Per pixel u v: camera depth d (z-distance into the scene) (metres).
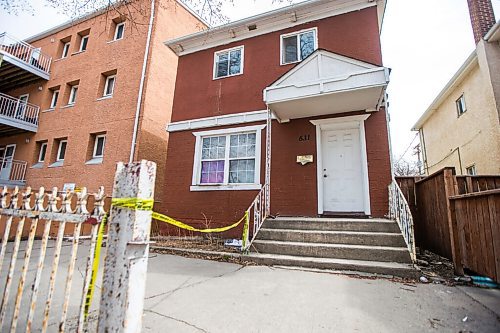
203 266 4.70
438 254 5.34
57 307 2.72
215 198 7.94
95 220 1.60
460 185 5.29
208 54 9.49
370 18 7.50
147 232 1.60
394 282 3.73
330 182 7.02
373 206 6.38
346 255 4.74
